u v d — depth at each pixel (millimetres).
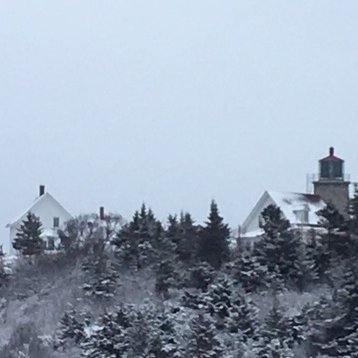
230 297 53750
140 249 62750
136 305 55469
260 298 55219
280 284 56344
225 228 63625
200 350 47406
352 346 48688
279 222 60688
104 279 59094
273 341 47406
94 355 49719
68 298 59344
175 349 48125
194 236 64375
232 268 58375
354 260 53562
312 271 57906
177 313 54219
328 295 54031
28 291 63906
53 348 52969
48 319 57438
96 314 56125
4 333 57312
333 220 60219
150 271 60688
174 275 58750
